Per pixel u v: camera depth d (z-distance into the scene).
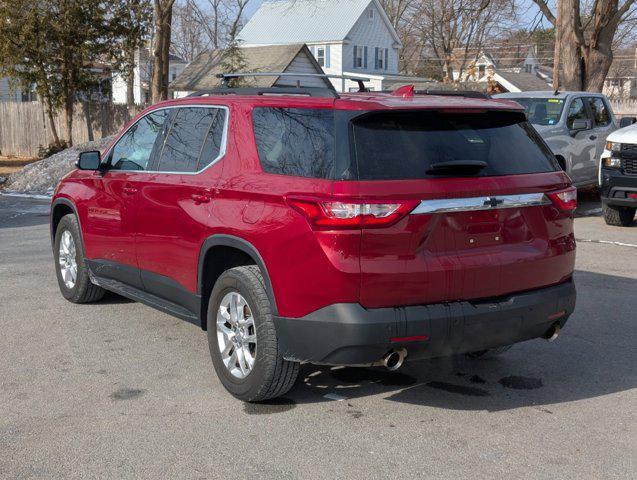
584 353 5.77
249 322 4.61
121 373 5.27
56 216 7.27
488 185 4.28
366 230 3.97
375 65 54.72
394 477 3.78
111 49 28.28
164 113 5.79
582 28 20.78
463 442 4.19
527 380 5.19
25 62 27.73
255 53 43.03
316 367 5.45
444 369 5.42
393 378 5.23
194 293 5.12
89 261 6.58
